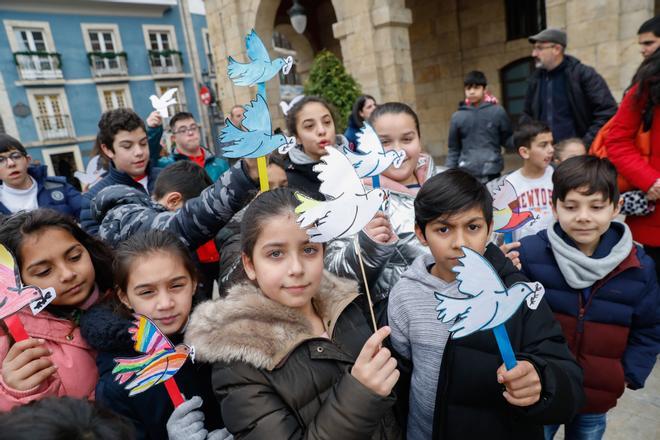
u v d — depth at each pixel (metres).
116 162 2.50
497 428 1.09
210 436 0.96
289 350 0.94
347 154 1.14
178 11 20.27
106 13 18.38
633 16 3.55
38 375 0.93
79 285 1.18
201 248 2.08
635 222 2.11
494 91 8.07
